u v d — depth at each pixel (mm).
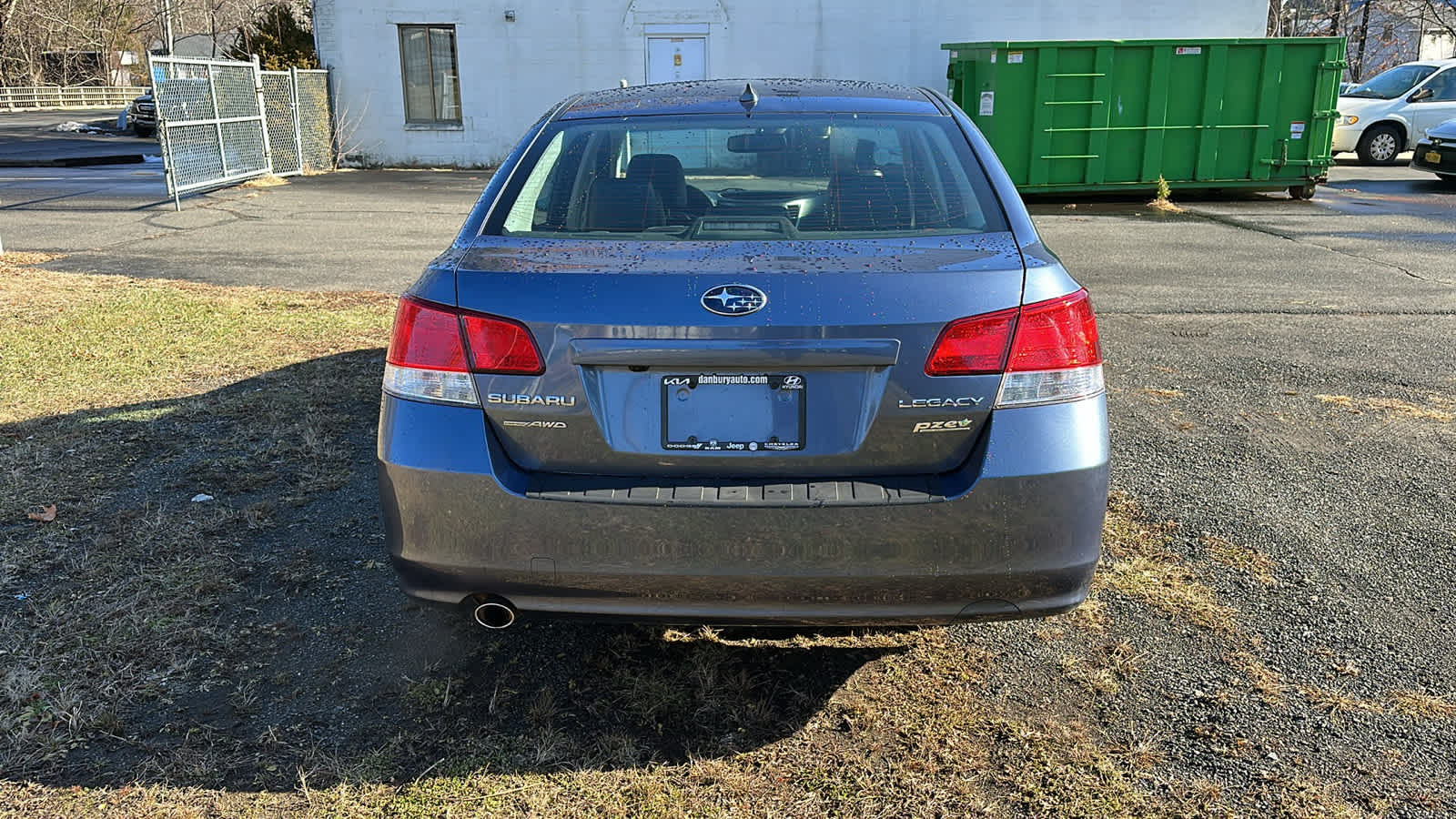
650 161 2926
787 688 2859
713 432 2396
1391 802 2424
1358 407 5281
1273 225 12133
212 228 11398
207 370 5688
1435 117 18484
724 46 18438
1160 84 14070
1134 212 13469
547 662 2979
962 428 2396
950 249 2564
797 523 2361
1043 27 18344
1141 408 5273
